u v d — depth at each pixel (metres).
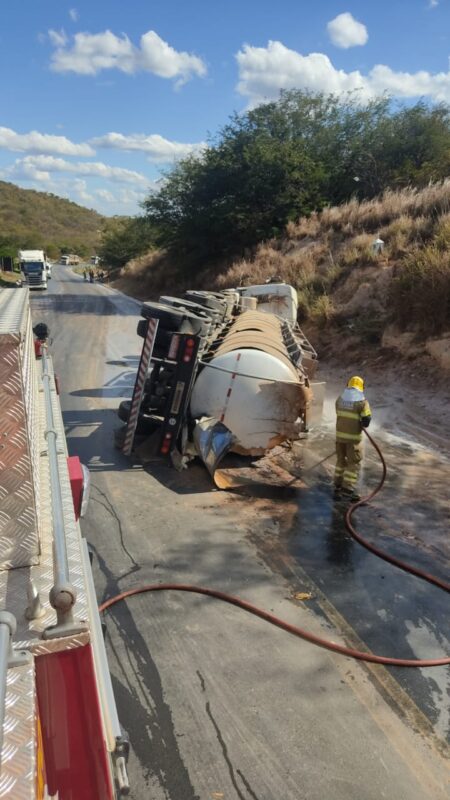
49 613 1.98
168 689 3.59
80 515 3.42
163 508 6.20
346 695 3.56
